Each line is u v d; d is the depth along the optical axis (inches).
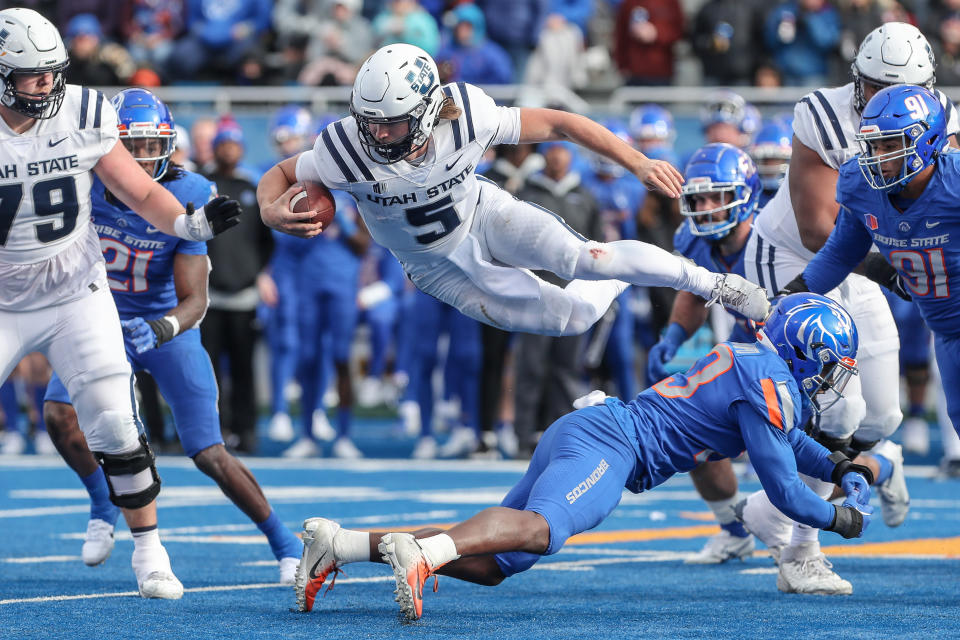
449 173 668.7
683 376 675.4
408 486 1339.8
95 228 758.5
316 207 679.1
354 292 1654.8
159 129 744.3
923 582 773.9
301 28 2129.7
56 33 657.6
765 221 833.5
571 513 625.0
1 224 669.9
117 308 797.9
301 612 661.3
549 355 1509.6
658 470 661.3
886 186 669.3
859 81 763.4
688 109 1891.0
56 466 1572.3
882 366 810.2
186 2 2114.9
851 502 650.8
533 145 1512.1
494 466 1530.5
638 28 2011.6
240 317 1560.0
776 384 647.8
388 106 637.9
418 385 1662.2
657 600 713.6
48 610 671.1
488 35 2015.3
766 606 690.2
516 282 703.7
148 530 729.6
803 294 674.8
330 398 2390.5
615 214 1578.5
